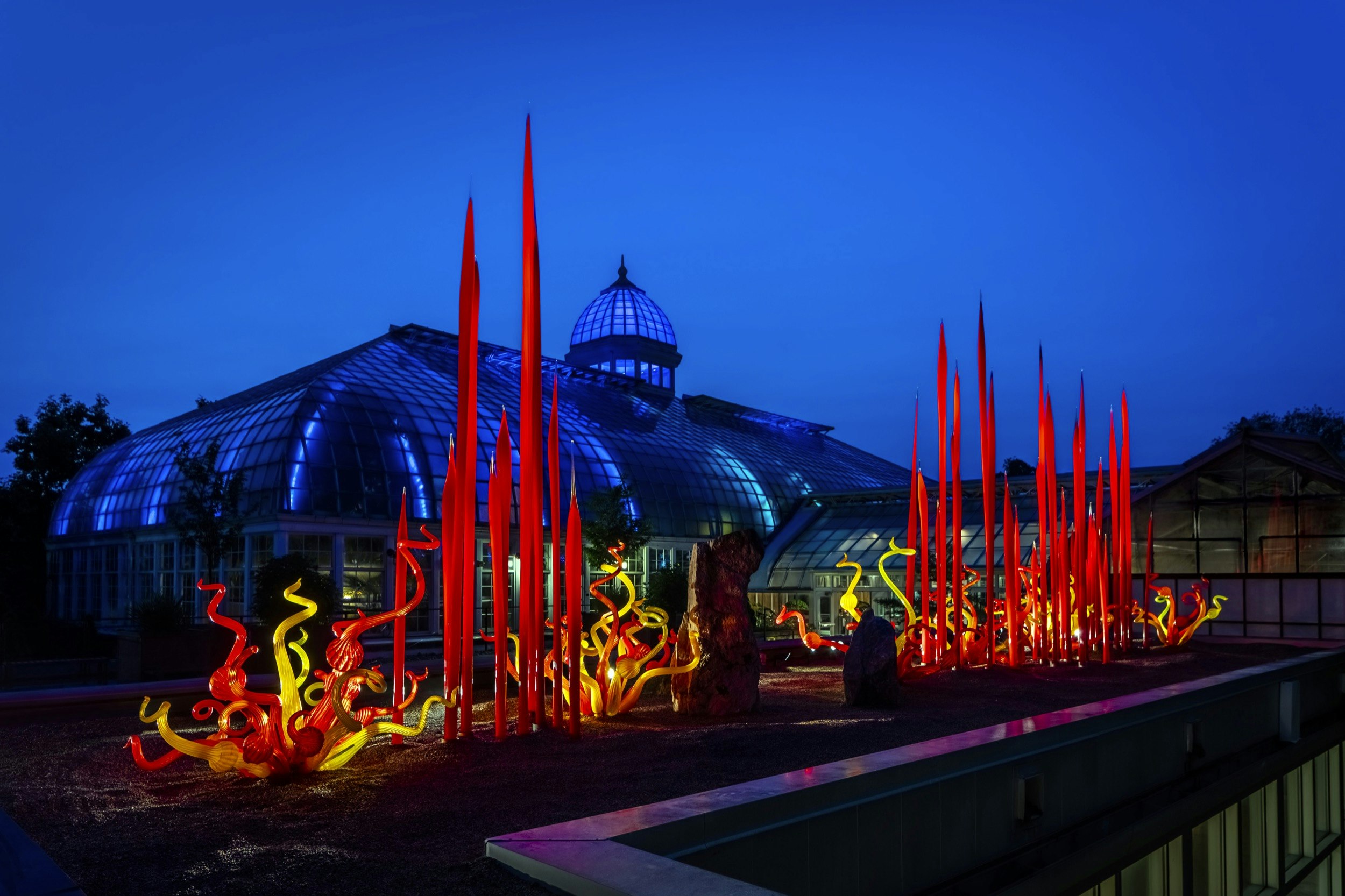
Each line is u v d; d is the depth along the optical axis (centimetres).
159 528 3500
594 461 4284
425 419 3641
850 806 697
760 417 6531
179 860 614
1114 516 2466
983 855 833
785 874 638
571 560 1178
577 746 1046
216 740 877
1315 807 1692
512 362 4978
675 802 621
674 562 4378
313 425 3294
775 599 4472
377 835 673
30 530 4956
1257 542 3127
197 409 4644
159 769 927
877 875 716
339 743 926
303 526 3062
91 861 615
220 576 3250
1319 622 2980
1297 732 1529
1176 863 1161
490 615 3484
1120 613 2391
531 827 692
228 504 2930
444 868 571
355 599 3175
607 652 1312
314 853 624
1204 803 1205
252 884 558
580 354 7206
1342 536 2989
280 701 891
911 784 761
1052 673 1880
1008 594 1988
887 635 1425
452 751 1020
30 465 5103
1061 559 2103
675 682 1331
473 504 1147
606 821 578
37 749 1031
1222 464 3195
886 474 6862
